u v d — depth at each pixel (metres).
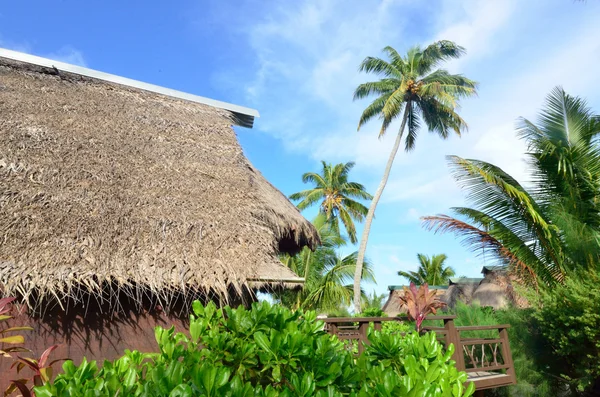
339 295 21.16
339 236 25.47
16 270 3.31
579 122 10.05
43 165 4.55
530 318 9.59
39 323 3.81
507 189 9.46
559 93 10.55
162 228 4.32
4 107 5.37
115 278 3.64
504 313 10.38
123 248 3.92
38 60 7.07
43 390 1.74
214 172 5.87
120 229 4.10
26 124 5.18
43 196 4.09
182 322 4.43
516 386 8.89
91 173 4.76
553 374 9.23
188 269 3.98
